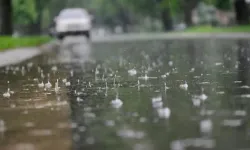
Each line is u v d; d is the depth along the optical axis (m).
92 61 30.66
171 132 8.70
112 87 16.06
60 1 148.62
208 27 88.75
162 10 132.25
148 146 7.79
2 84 18.78
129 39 74.25
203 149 7.48
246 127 8.84
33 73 23.42
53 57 37.41
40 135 9.01
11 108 12.44
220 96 12.80
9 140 8.74
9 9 67.94
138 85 16.34
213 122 9.41
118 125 9.54
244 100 11.93
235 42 45.97
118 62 28.58
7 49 44.72
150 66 24.38
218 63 23.78
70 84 17.55
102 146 7.95
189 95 13.30
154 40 65.50
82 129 9.32
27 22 94.44
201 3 107.38
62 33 73.88
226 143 7.77
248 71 19.09
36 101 13.48
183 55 31.92
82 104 12.50
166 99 12.75
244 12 82.44
